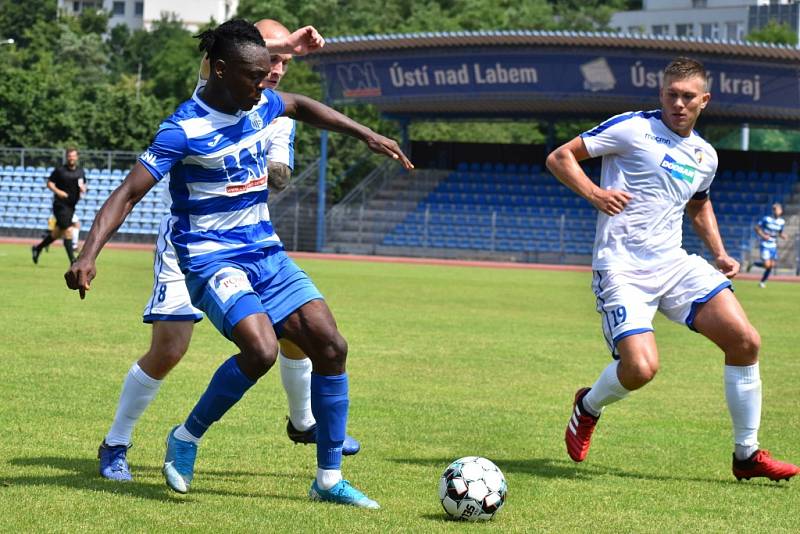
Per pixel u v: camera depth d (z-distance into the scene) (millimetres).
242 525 13203
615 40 97812
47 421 20016
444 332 38844
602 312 17828
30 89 142875
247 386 14273
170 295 15875
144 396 15867
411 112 125188
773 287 82500
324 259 102938
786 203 116312
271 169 16641
